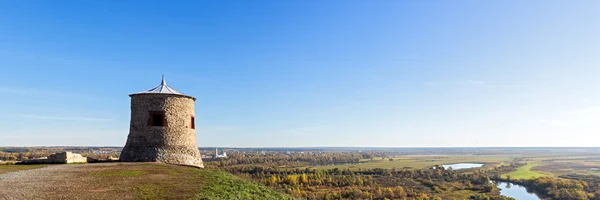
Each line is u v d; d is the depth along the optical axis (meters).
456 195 86.12
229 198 16.05
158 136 30.03
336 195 75.94
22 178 18.45
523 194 93.88
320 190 82.44
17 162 28.05
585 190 89.75
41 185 16.20
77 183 16.97
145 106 30.42
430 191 91.50
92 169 23.00
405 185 98.62
